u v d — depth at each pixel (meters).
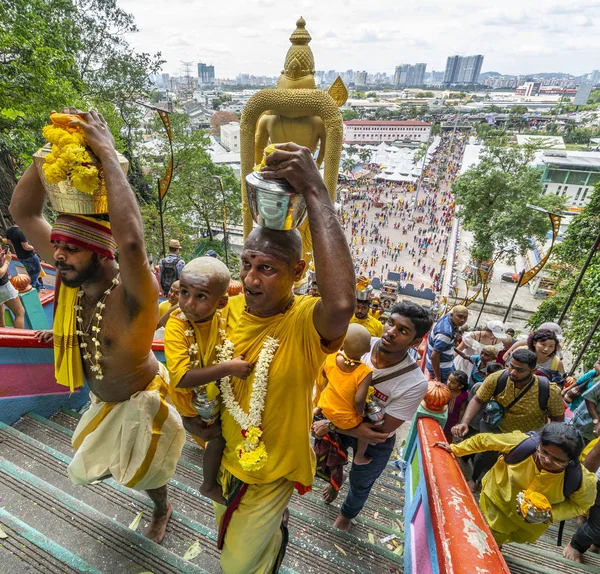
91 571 2.07
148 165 24.08
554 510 2.83
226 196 27.12
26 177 2.17
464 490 2.25
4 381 3.59
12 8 11.21
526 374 3.58
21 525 2.25
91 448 2.35
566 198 29.22
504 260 38.19
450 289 32.16
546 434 2.61
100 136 1.77
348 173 69.50
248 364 1.73
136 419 2.30
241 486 1.95
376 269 40.81
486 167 30.27
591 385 4.66
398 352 2.65
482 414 4.08
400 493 3.95
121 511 2.77
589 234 17.28
